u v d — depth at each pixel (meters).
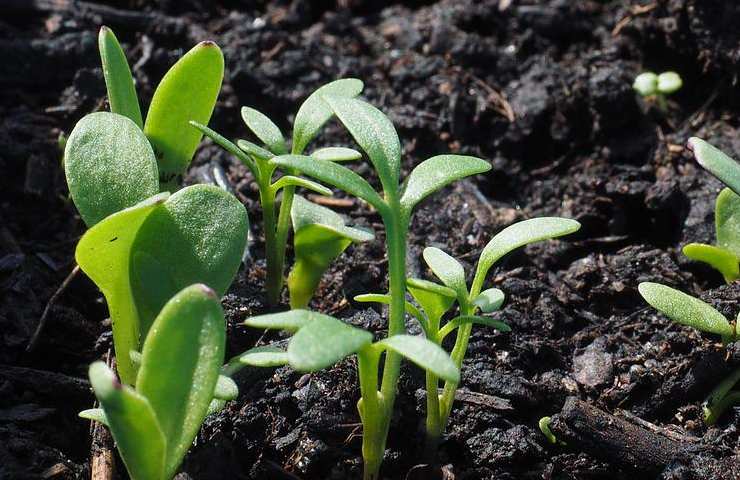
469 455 0.20
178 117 0.21
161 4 0.28
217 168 0.25
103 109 0.25
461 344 0.20
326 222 0.21
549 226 0.19
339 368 0.21
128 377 0.20
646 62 0.27
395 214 0.19
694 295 0.23
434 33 0.27
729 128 0.26
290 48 0.27
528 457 0.20
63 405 0.21
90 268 0.19
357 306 0.22
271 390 0.21
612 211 0.24
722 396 0.21
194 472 0.20
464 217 0.24
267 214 0.22
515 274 0.23
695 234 0.23
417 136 0.26
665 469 0.20
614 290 0.23
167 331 0.17
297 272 0.21
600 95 0.26
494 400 0.21
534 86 0.26
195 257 0.19
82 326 0.22
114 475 0.20
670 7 0.26
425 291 0.19
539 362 0.22
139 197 0.19
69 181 0.19
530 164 0.26
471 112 0.26
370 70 0.27
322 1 0.29
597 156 0.26
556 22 0.28
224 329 0.18
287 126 0.26
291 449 0.20
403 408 0.21
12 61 0.26
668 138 0.26
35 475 0.19
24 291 0.22
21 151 0.24
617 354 0.22
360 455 0.20
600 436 0.20
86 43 0.26
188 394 0.18
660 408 0.21
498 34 0.28
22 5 0.27
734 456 0.20
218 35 0.27
